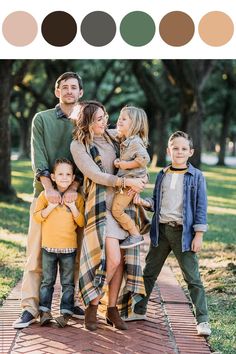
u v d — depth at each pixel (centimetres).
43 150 475
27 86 2834
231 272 676
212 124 4453
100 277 441
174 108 3048
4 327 462
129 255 458
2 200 1333
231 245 852
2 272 666
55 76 2555
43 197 466
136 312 488
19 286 605
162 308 534
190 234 462
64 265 469
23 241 862
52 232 464
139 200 455
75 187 471
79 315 487
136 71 2622
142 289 460
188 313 520
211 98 3384
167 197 468
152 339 442
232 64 3033
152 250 485
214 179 2458
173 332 463
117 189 454
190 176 465
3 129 1342
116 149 468
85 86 3111
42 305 468
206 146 7456
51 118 477
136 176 452
